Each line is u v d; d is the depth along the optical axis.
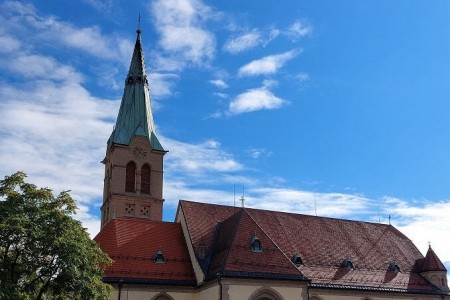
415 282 65.44
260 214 65.81
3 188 40.38
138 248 57.09
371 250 67.88
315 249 63.47
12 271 38.97
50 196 41.47
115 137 74.06
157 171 74.19
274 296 50.53
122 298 52.28
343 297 59.16
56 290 39.44
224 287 48.94
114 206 70.56
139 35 83.38
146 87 79.94
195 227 60.38
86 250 40.91
